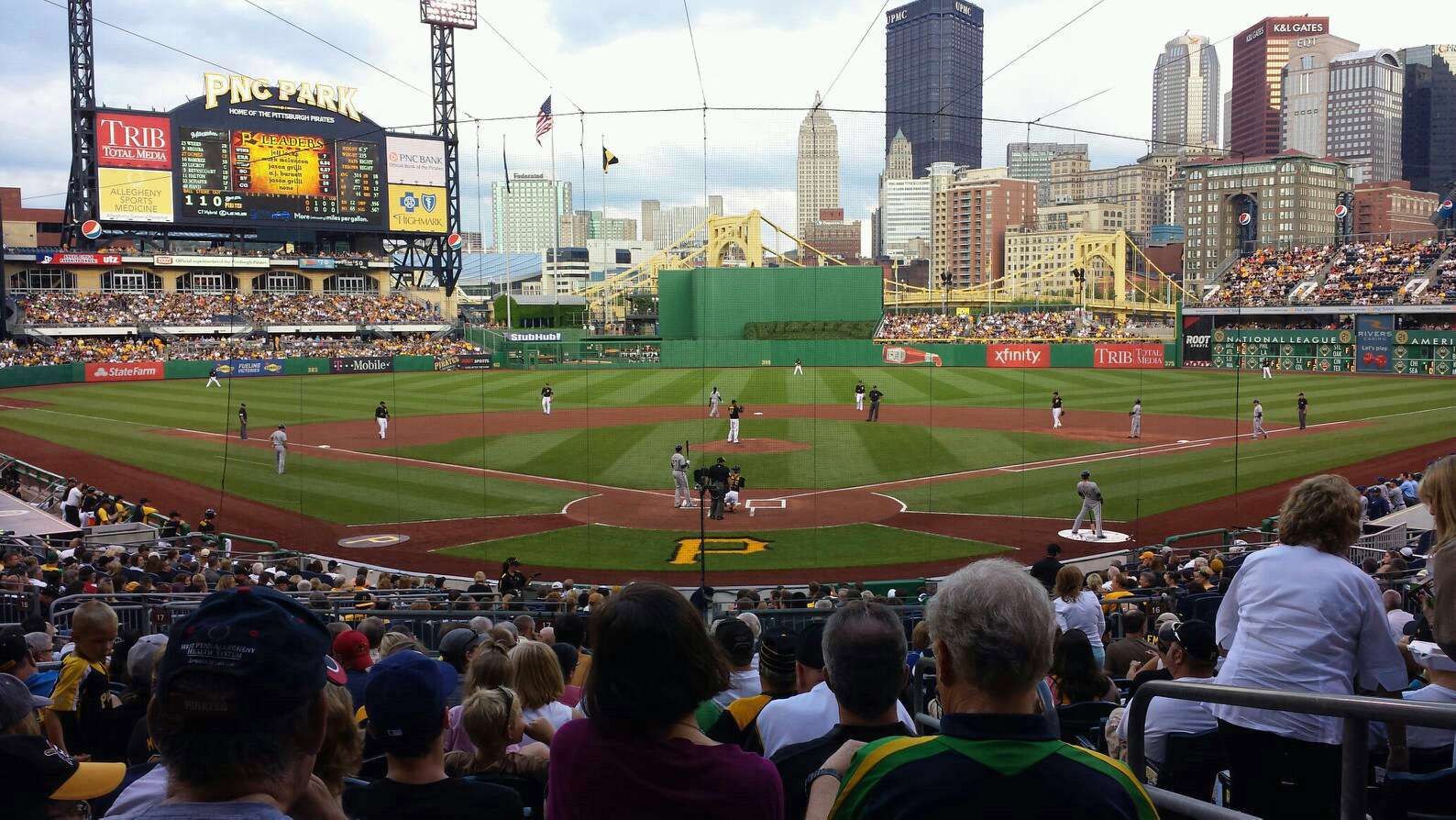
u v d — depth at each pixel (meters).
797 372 63.91
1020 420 45.06
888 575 20.95
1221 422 43.34
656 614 3.04
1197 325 74.62
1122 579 16.14
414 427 44.06
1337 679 4.25
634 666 3.00
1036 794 2.55
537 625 13.44
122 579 15.15
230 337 78.81
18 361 67.62
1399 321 67.00
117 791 4.87
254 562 19.66
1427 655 4.56
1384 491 23.88
